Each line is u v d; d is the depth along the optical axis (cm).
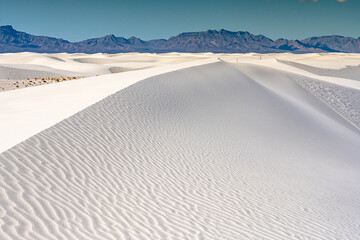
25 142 844
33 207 638
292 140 1725
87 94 1631
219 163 1161
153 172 949
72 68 7081
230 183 1009
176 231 685
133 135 1159
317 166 1389
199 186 939
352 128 2655
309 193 1045
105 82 2131
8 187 665
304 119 2247
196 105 1822
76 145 932
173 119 1490
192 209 795
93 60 12050
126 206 741
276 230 761
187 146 1234
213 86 2355
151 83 1933
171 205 794
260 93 2586
